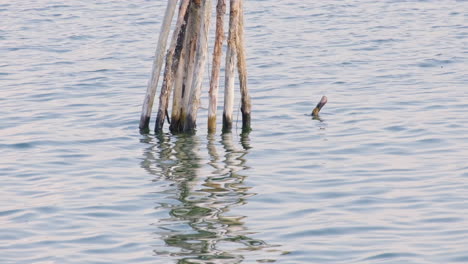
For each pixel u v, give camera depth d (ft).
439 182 44.96
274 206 41.60
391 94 68.49
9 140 56.18
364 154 51.34
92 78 77.77
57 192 44.65
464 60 82.33
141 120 58.75
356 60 84.33
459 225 38.11
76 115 63.72
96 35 103.35
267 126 59.36
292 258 34.60
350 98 67.56
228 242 36.58
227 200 42.78
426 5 122.93
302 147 53.42
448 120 59.00
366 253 35.04
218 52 55.93
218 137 56.54
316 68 80.69
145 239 37.09
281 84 73.77
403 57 85.20
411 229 37.86
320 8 122.52
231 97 57.31
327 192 43.73
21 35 103.76
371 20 111.14
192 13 56.29
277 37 99.50
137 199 43.19
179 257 34.86
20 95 71.00
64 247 36.40
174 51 57.16
